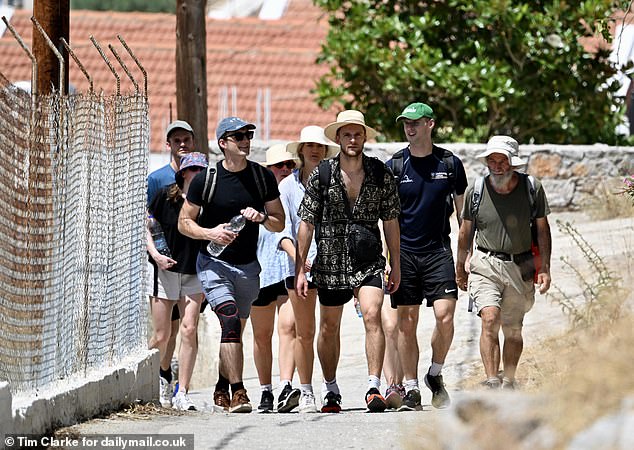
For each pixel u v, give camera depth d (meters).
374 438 21.17
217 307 28.66
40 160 21.12
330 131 27.83
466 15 63.56
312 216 27.75
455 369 33.19
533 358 23.73
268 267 30.94
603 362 16.52
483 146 58.62
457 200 30.02
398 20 63.09
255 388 38.19
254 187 28.58
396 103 64.06
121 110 26.39
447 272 29.31
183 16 44.84
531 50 61.56
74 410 22.42
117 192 26.14
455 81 61.00
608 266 23.64
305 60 86.50
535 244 28.62
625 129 71.62
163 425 23.52
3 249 19.50
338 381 37.31
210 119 79.88
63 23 30.38
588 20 60.78
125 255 26.83
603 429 15.30
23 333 20.44
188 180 31.19
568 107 62.88
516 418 16.59
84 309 23.84
